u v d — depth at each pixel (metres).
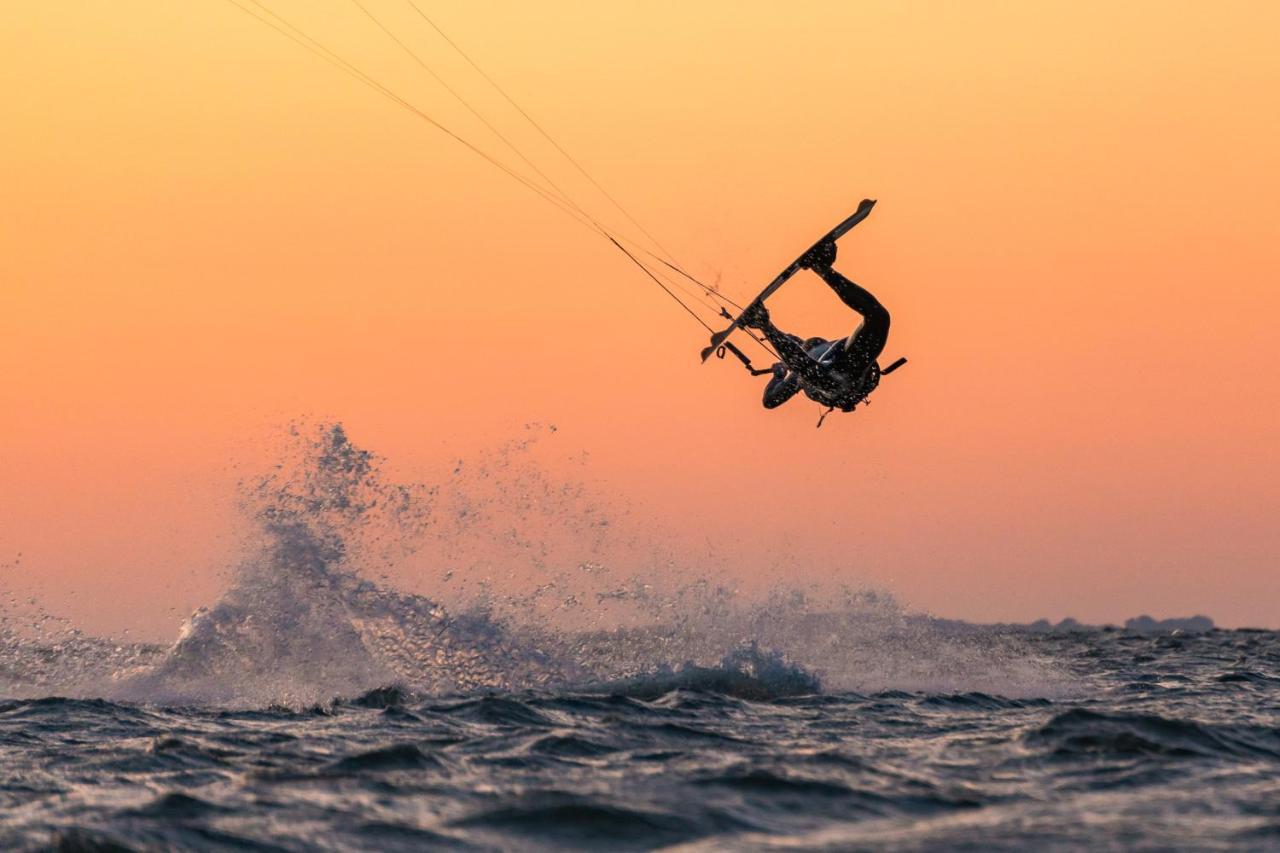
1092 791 45.38
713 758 52.28
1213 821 39.97
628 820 40.31
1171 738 56.94
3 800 45.56
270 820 40.81
